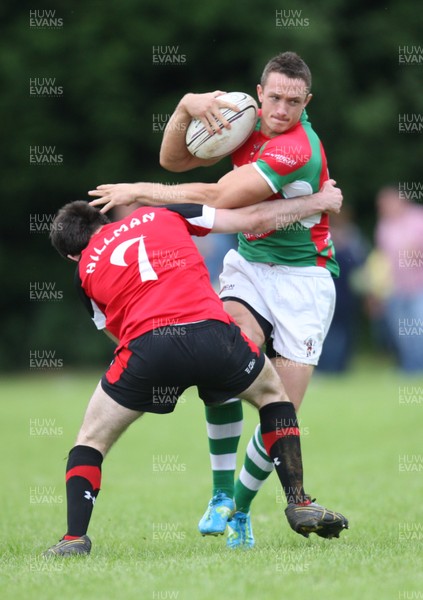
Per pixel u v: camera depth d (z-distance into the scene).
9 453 41.69
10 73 86.00
